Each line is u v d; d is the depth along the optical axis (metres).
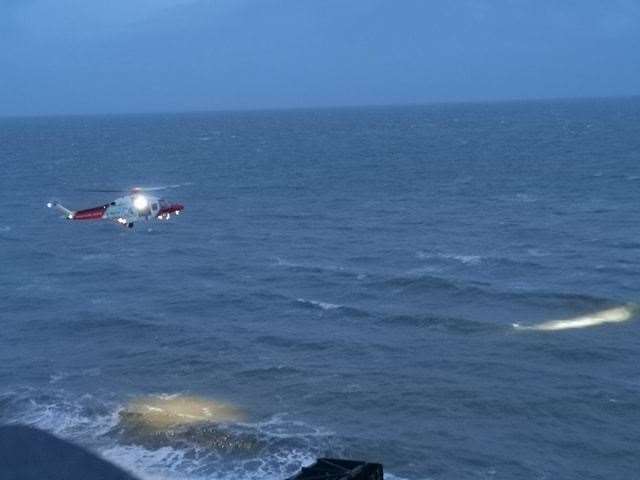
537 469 38.66
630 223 97.12
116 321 63.28
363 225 103.19
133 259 87.06
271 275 77.50
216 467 39.12
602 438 41.56
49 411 45.84
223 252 89.19
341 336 58.53
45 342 59.00
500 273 74.81
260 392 48.41
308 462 39.47
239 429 42.88
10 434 43.03
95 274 80.50
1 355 56.16
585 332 57.50
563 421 43.59
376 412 45.28
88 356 55.50
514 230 95.62
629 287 68.06
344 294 69.88
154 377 51.16
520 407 45.31
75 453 40.81
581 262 77.88
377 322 61.66
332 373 51.12
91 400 47.31
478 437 42.00
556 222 99.62
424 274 74.88
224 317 64.12
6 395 48.31
